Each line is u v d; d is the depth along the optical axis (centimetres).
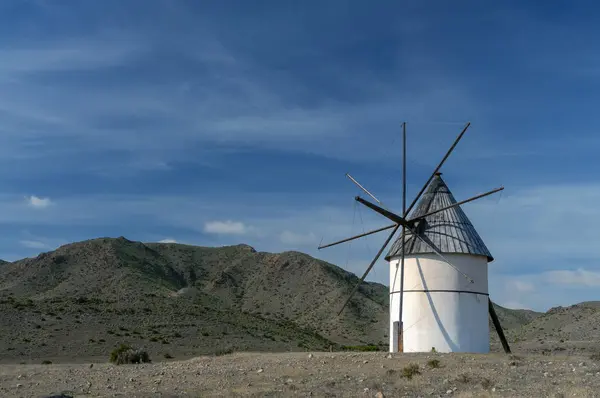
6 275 13225
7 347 5953
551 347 5731
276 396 2005
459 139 3541
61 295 11138
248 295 14200
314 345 8112
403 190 3572
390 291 3603
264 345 7250
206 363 3228
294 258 15650
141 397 2069
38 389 2469
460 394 1895
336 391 2070
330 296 13062
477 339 3328
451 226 3422
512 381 2150
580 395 1788
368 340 10256
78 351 6050
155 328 7375
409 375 2294
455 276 3338
